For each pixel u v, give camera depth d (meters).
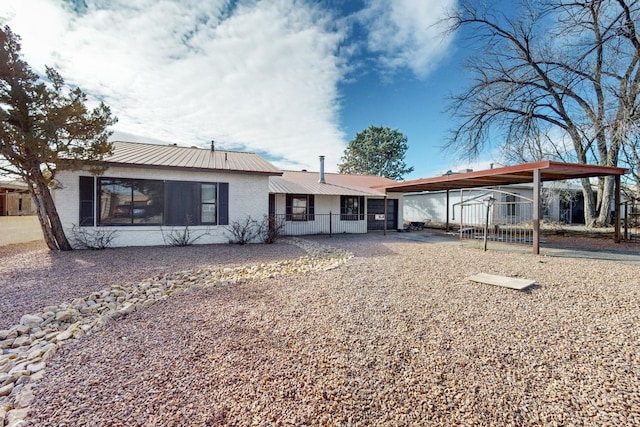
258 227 11.58
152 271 6.38
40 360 2.73
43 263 7.12
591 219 15.31
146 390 2.23
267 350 2.85
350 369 2.50
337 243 11.59
